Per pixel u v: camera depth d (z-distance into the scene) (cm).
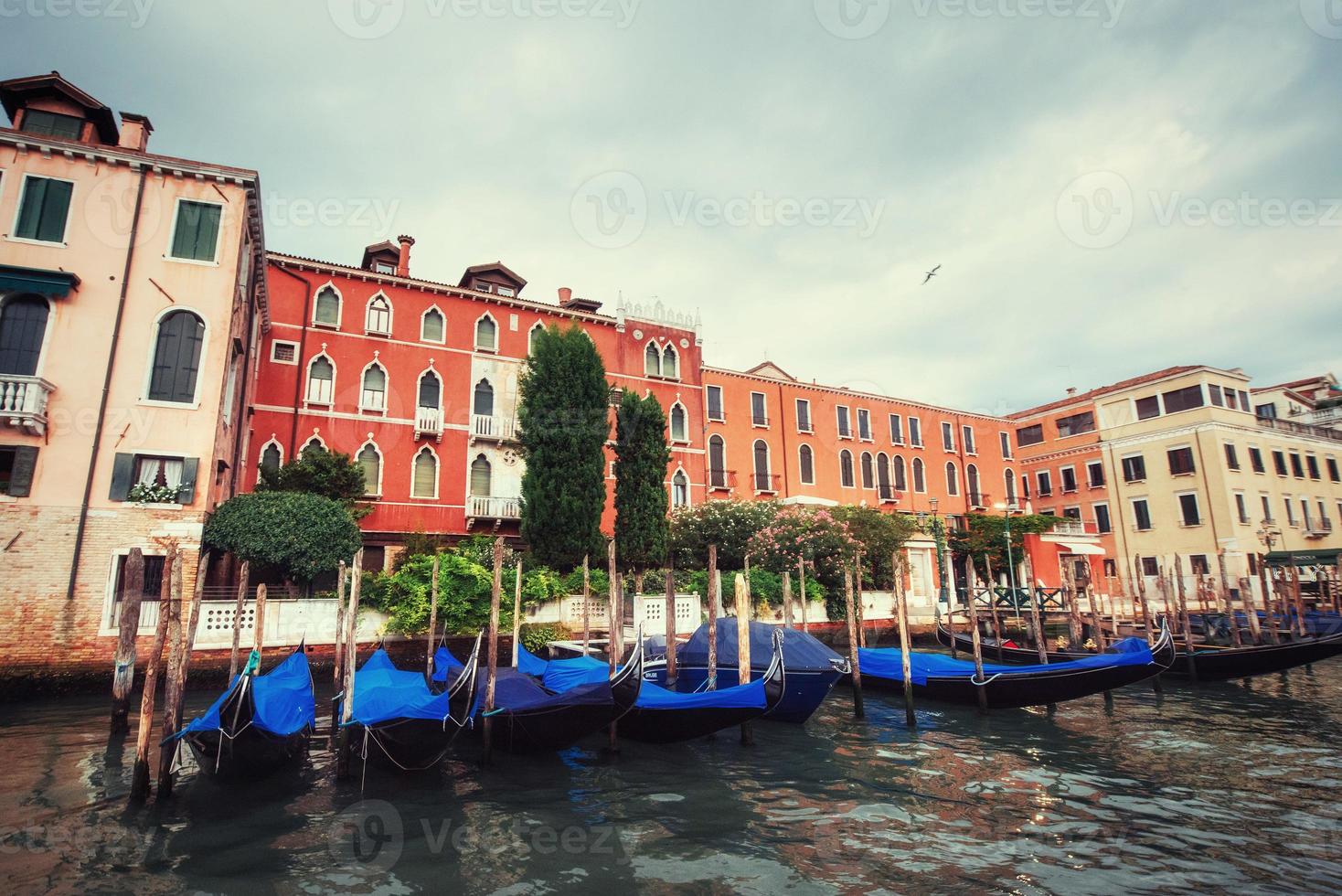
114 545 1457
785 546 2352
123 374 1534
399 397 2356
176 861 664
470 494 2394
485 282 2722
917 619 2609
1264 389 4500
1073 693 1330
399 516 2277
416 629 1659
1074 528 3841
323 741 1101
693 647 1420
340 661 1155
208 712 877
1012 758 1059
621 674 984
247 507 1523
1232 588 3262
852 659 1355
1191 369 3647
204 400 1583
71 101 1703
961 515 3753
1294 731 1242
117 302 1561
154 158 1625
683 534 2461
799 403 3403
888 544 2645
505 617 1780
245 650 1465
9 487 1413
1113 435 3934
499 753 1069
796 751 1100
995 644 2008
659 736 1111
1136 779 952
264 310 2167
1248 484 3562
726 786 917
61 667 1372
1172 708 1457
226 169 1680
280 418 2184
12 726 1138
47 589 1398
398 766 923
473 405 2461
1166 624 1446
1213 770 996
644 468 2241
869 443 3584
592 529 2105
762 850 711
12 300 1503
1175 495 3650
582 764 1017
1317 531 3741
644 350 2944
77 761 955
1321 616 2262
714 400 3167
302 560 1521
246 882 626
